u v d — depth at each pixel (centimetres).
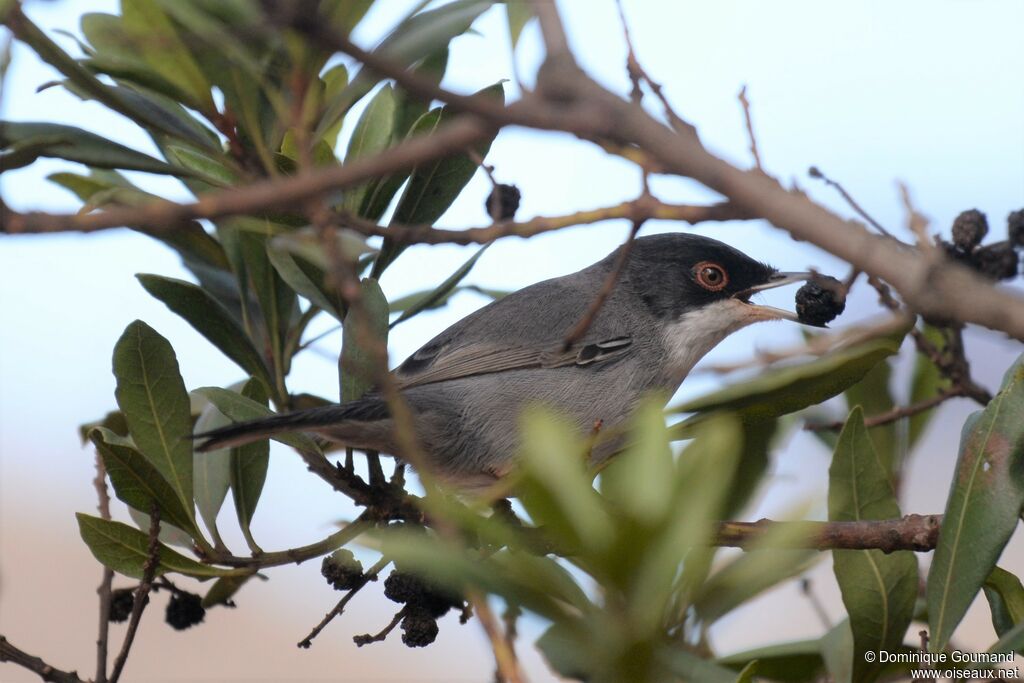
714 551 632
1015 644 613
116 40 594
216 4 606
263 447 884
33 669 784
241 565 840
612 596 393
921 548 716
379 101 907
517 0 593
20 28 639
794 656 727
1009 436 687
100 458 927
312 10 365
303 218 795
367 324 467
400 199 900
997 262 706
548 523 399
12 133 724
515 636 508
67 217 423
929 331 1023
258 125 725
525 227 562
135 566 826
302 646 806
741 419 779
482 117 383
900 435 1000
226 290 1009
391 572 778
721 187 404
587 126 394
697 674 552
